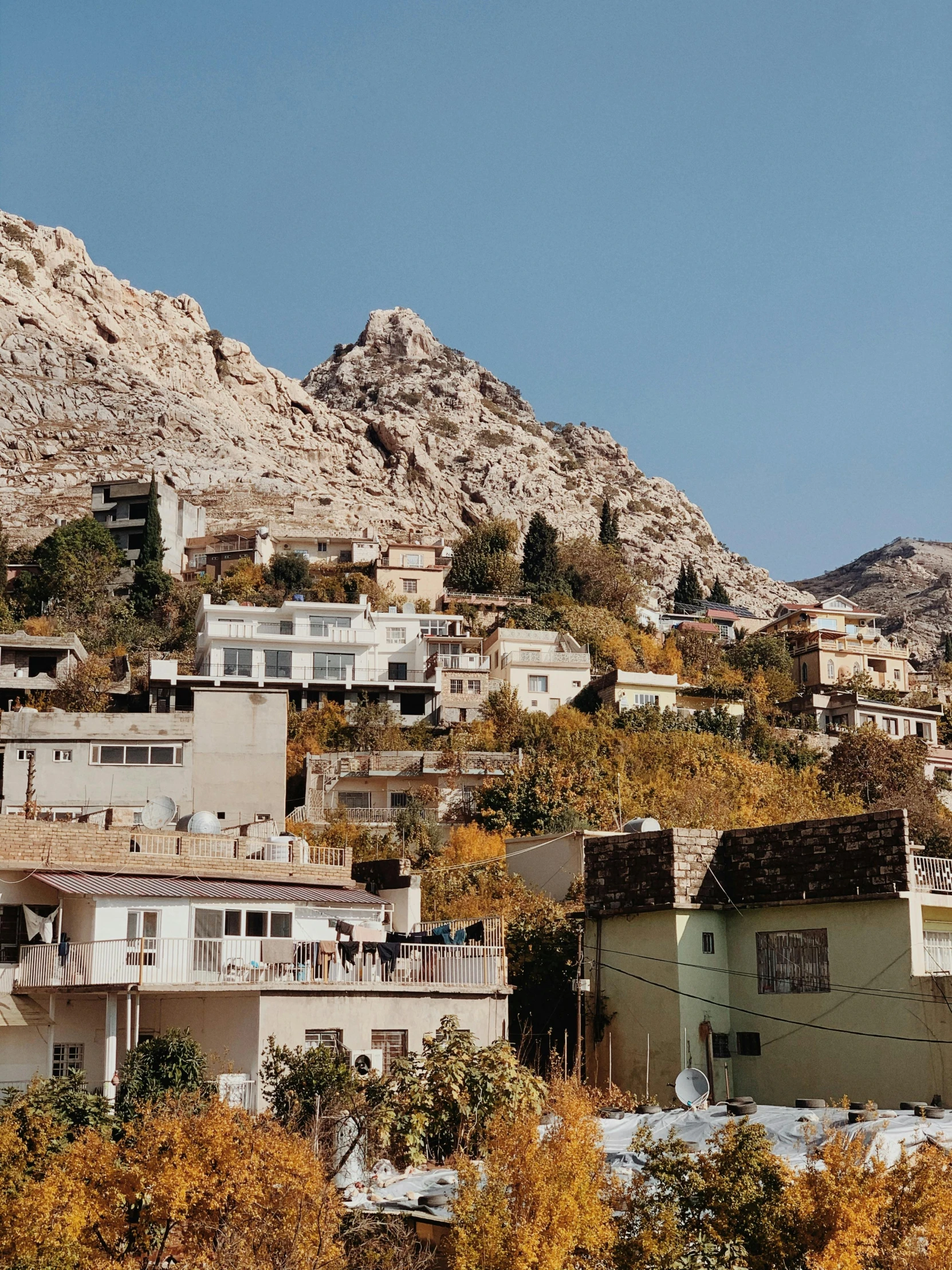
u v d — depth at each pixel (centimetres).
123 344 18375
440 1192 2400
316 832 6438
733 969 3653
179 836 3922
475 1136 2725
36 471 14688
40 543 11688
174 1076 2877
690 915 3662
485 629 10525
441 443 19450
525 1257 1897
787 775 8138
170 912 3497
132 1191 2030
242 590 10925
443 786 7219
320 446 18162
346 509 14938
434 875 5519
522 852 5494
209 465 15475
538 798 6781
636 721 8562
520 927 4081
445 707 8688
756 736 8612
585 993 3797
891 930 3325
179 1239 2114
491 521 15012
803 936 3519
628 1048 3672
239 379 19200
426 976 3488
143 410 16400
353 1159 2578
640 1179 2047
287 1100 2781
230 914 3581
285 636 8875
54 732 6288
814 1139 2348
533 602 11394
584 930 3881
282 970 3419
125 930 3441
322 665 8888
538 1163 2000
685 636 11631
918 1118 2498
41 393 16050
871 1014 3319
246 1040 3225
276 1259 1953
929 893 3350
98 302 18712
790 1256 1908
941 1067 3145
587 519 18962
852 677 10712
